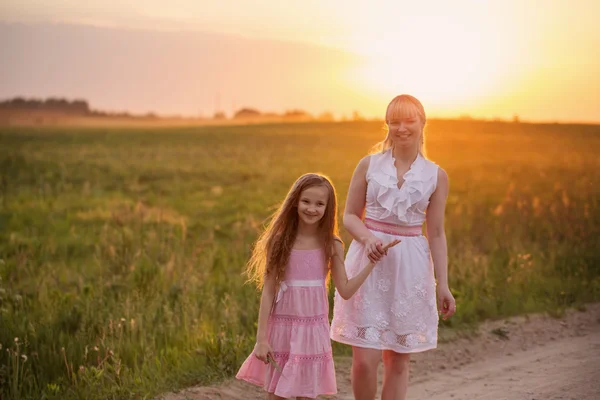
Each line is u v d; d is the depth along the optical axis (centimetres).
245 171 3409
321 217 393
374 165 430
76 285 793
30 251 1036
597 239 1057
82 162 3828
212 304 686
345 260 441
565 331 695
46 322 621
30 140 6556
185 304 675
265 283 392
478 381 558
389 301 422
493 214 1320
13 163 3384
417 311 423
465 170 2900
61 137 7394
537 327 702
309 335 389
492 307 745
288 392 378
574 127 3619
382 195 421
